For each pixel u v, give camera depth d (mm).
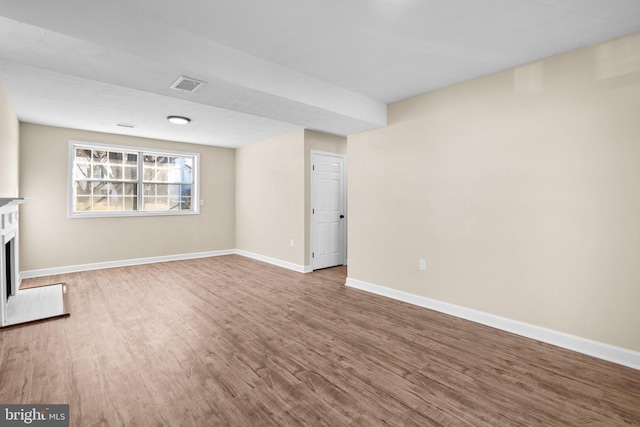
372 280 4137
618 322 2354
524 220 2807
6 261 3855
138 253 5844
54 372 2203
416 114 3613
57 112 4195
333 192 5719
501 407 1857
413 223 3662
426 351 2543
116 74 2389
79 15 1855
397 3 1961
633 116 2273
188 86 2623
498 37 2357
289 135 5516
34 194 4820
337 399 1923
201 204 6574
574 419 1755
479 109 3092
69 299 3811
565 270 2592
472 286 3168
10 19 1655
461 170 3227
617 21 2127
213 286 4414
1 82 3135
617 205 2346
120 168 5699
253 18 2131
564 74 2580
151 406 1844
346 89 3428
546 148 2676
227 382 2096
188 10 2041
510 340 2738
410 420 1741
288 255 5586
